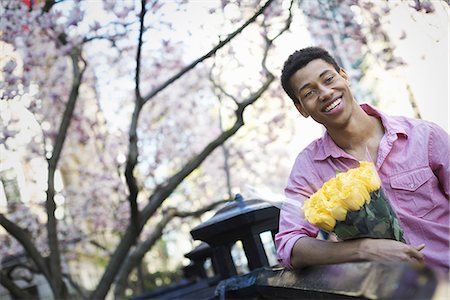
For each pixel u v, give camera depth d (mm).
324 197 1760
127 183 6133
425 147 2037
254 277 2432
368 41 4996
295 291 1735
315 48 2180
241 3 5496
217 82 8109
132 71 8734
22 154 8391
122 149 9953
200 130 10984
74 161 12516
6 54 5914
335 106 2084
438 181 2053
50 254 6262
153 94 6227
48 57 6934
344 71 2205
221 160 11227
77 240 10570
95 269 18016
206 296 3748
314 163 2219
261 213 2648
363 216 1727
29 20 5777
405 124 2119
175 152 10844
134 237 6457
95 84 9188
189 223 12109
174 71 8797
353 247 1733
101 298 6367
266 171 10852
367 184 1742
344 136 2139
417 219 1978
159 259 17750
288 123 9469
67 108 6535
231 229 2705
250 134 10055
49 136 8242
